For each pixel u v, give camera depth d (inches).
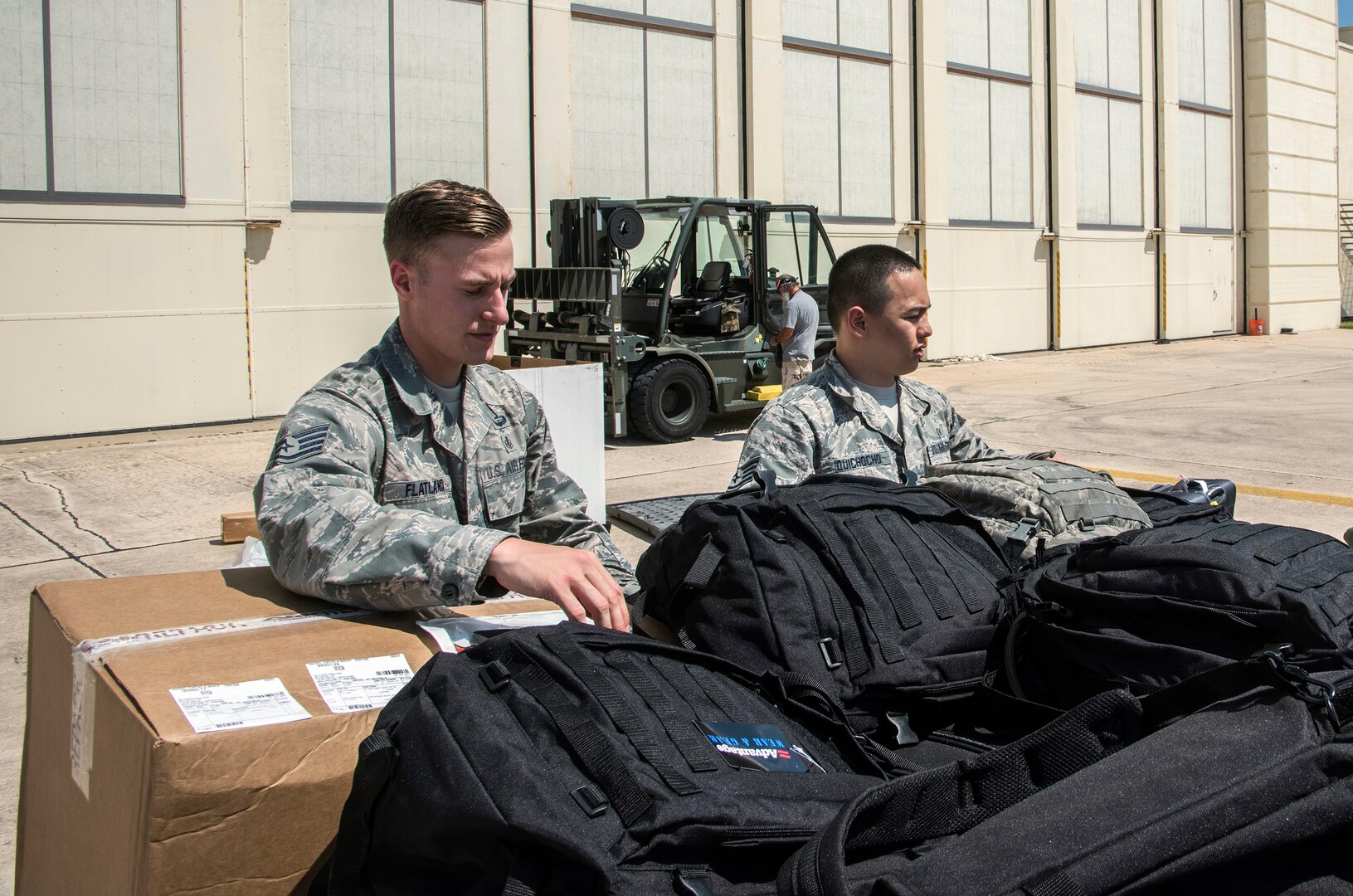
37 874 56.1
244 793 43.4
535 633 45.5
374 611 56.5
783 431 86.4
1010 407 377.1
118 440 315.0
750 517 59.6
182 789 42.2
